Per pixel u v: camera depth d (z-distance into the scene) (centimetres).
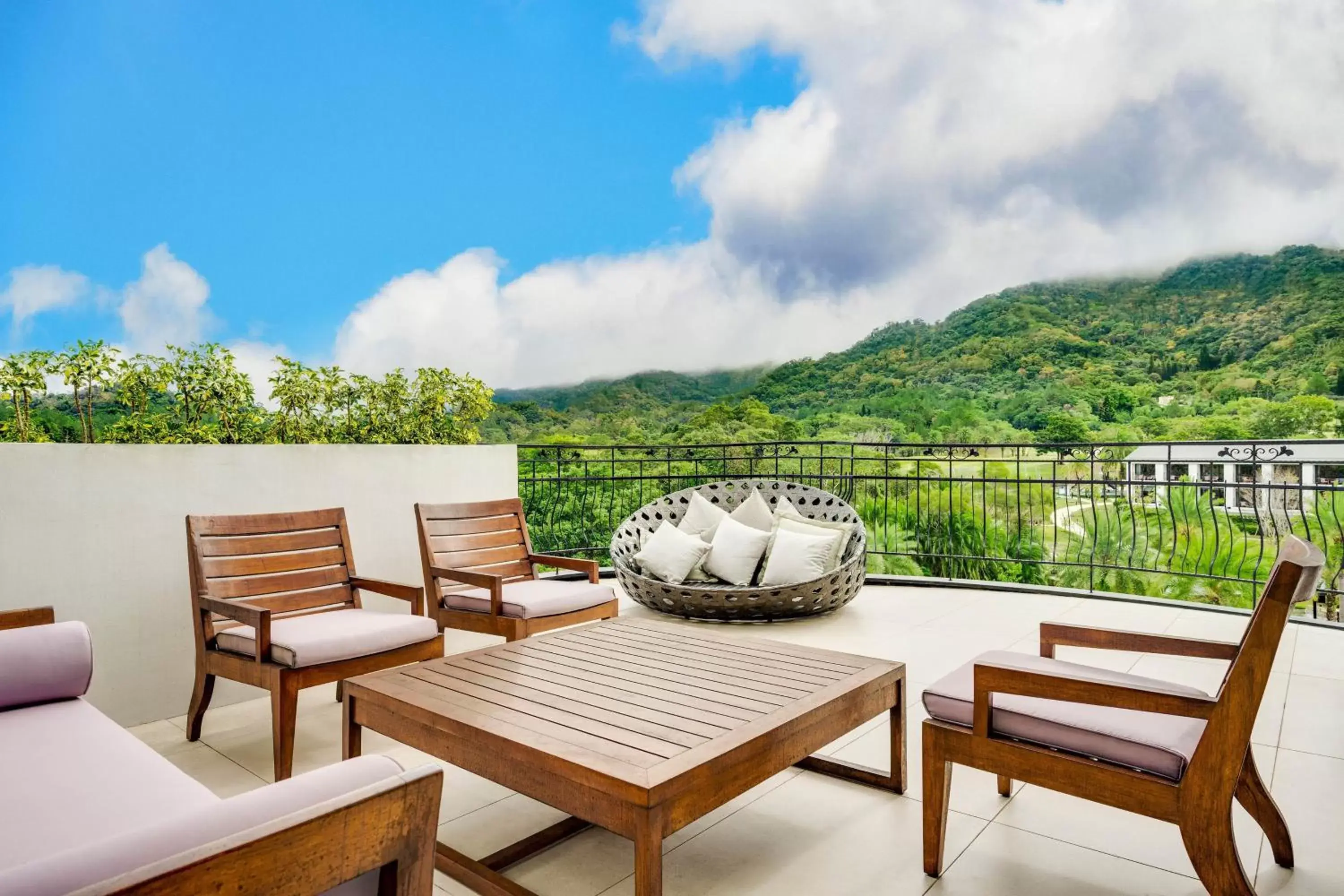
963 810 234
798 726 197
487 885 191
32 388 577
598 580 385
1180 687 190
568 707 204
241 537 313
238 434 677
